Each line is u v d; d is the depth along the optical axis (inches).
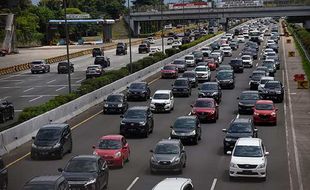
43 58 4635.8
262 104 1728.6
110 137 1232.8
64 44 6722.4
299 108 1985.7
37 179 831.1
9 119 1817.2
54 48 5999.0
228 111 1939.0
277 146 1392.7
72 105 1878.7
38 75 3405.5
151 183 1053.8
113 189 1010.7
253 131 1342.3
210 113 1723.7
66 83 2874.0
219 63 3506.4
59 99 1850.4
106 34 6840.6
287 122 1728.6
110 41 6835.6
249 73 3088.1
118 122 1765.5
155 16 7288.4
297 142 1439.5
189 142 1411.2
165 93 1982.0
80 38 6973.4
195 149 1368.1
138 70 2997.0
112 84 2362.2
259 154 1093.8
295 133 1557.6
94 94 2129.7
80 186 934.4
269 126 1672.0
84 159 999.6
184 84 2330.2
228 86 2480.3
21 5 7101.4
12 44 5369.1
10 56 4985.2
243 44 5403.5
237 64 3127.5
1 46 5369.1
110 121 1787.6
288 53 4178.2
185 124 1438.2
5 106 1779.0
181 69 3198.8
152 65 3196.4
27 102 2217.0
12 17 5506.9
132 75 2701.8
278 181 1064.8
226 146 1298.0
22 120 1596.9
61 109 1764.3
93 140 1487.5
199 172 1140.5
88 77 3011.8
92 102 2097.7
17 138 1425.9
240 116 1833.2
